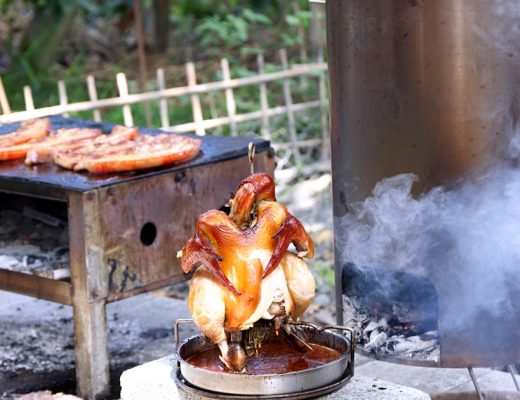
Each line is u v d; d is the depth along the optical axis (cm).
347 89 343
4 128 528
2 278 429
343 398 291
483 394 367
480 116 324
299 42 909
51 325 499
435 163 328
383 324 353
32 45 930
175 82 915
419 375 414
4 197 507
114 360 448
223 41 1017
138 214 404
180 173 417
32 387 422
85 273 390
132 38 1067
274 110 734
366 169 342
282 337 312
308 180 736
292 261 287
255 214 286
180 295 581
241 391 271
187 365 283
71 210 390
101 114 863
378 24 328
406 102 328
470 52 320
